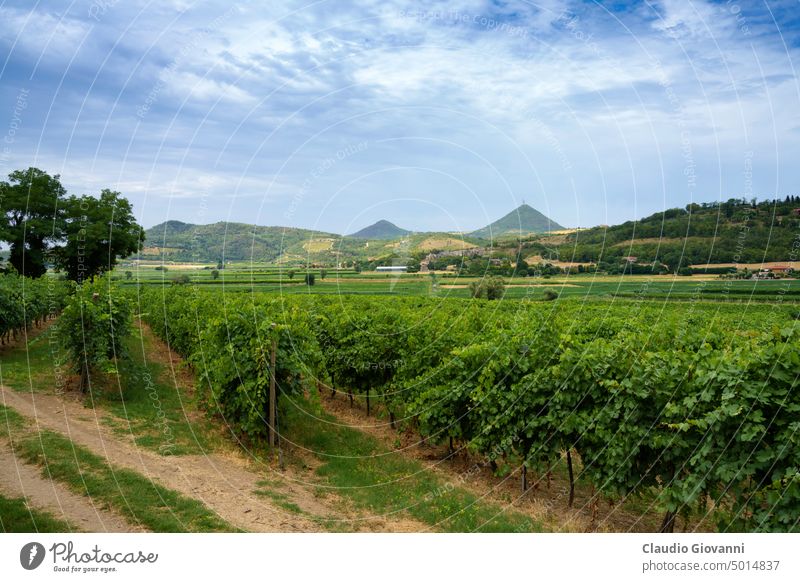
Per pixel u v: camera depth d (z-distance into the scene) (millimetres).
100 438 10008
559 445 8750
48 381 14258
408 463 10773
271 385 10383
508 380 9758
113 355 14797
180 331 18719
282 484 9039
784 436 5816
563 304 26844
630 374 7766
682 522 8117
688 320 16703
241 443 11008
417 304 26234
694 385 6879
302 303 21875
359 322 15656
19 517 6484
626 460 7477
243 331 11391
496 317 15797
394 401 13164
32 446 8875
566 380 8578
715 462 6285
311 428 12773
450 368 11141
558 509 8734
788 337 6293
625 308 24906
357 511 8195
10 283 21562
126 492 7426
